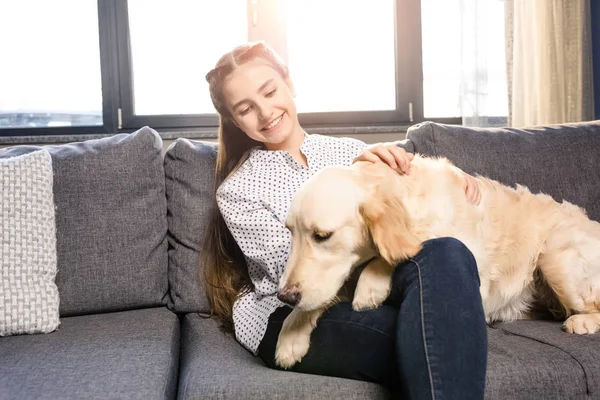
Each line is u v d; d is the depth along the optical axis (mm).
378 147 1456
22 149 1957
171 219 1980
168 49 3594
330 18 3697
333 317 1303
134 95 3566
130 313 1862
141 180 1943
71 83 3562
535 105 3414
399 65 3670
